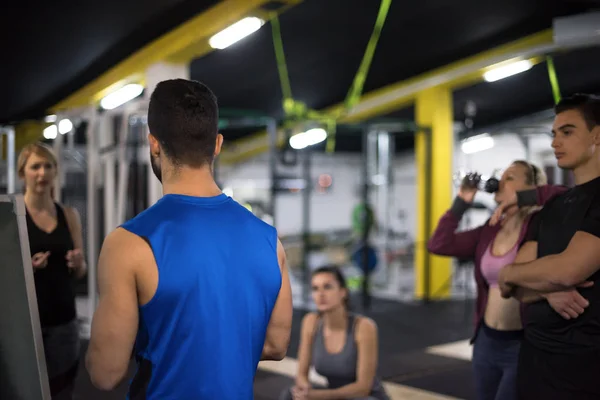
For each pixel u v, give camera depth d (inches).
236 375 43.6
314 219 575.5
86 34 238.8
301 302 308.3
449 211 93.8
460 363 179.0
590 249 57.2
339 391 96.9
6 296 47.6
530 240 70.6
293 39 272.8
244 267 44.7
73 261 87.8
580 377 58.5
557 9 229.5
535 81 312.5
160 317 41.8
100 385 42.2
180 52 227.8
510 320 79.5
